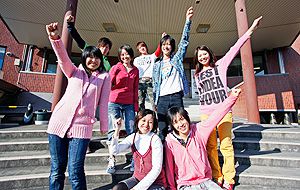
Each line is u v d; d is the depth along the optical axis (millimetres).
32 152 3072
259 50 10680
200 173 1997
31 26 8648
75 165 1783
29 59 10328
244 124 4684
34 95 8938
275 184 2389
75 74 1973
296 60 9891
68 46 5047
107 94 2078
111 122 2752
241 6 5504
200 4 7023
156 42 9883
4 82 7445
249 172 2584
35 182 2389
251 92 5004
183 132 2117
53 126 1841
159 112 2623
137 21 8133
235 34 9148
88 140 1890
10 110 7996
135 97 2980
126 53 2893
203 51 2633
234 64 10750
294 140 3391
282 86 8211
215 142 2414
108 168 2582
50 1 7000
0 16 7949
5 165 2662
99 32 9031
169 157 2102
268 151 3205
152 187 1901
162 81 2725
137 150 2064
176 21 8086
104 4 7094
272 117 8289
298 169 2674
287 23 8156
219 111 2125
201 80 2674
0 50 10297
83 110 1869
